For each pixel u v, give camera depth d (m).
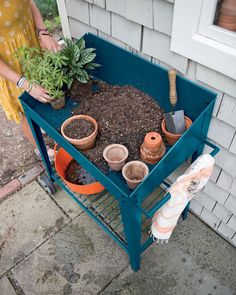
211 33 1.11
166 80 1.39
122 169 1.22
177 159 1.26
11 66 1.58
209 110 1.24
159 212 1.27
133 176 1.26
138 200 1.15
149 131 1.38
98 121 1.44
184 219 1.88
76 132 1.36
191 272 1.68
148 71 1.44
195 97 1.31
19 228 1.92
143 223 1.87
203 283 1.65
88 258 1.77
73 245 1.82
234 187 1.48
